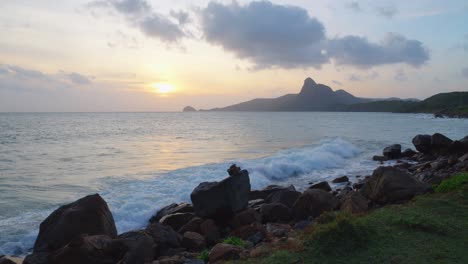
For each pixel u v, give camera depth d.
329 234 6.57
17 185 17.77
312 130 60.19
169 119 114.94
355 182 19.17
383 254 6.08
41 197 15.48
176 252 9.15
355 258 6.02
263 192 15.28
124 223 12.62
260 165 21.84
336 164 25.81
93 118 120.88
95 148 33.81
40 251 9.01
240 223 11.24
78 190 16.67
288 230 9.91
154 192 16.06
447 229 7.07
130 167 23.27
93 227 9.35
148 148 34.03
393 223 7.49
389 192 10.73
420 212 8.24
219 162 24.45
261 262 6.20
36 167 23.09
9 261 8.38
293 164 22.39
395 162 26.61
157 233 9.57
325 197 11.80
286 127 68.88
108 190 16.58
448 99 183.38
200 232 10.77
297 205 11.88
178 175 19.70
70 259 7.91
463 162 18.73
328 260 6.03
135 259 8.08
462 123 84.50
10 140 40.34
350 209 10.18
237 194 11.73
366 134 51.81
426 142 27.56
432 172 17.78
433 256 5.96
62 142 38.91
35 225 11.87
